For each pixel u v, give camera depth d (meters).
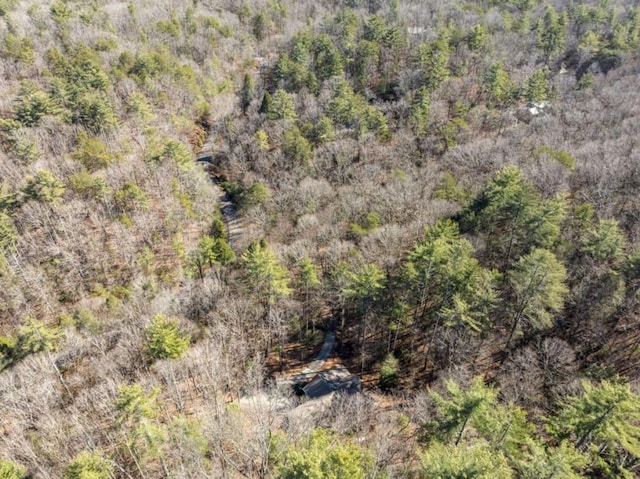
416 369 53.56
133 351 46.78
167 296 53.25
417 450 37.44
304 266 54.16
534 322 46.94
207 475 36.19
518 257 55.88
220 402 45.94
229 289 56.28
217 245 59.19
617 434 32.31
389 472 34.28
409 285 53.56
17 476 33.19
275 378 53.41
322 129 80.94
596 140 74.94
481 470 28.12
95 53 92.38
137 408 37.44
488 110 89.88
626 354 48.31
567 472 29.62
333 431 39.81
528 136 78.00
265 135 81.56
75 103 76.81
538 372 45.53
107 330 49.50
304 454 27.78
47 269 56.47
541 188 61.91
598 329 50.03
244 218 71.81
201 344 48.31
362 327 58.62
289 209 68.44
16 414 39.16
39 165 65.56
